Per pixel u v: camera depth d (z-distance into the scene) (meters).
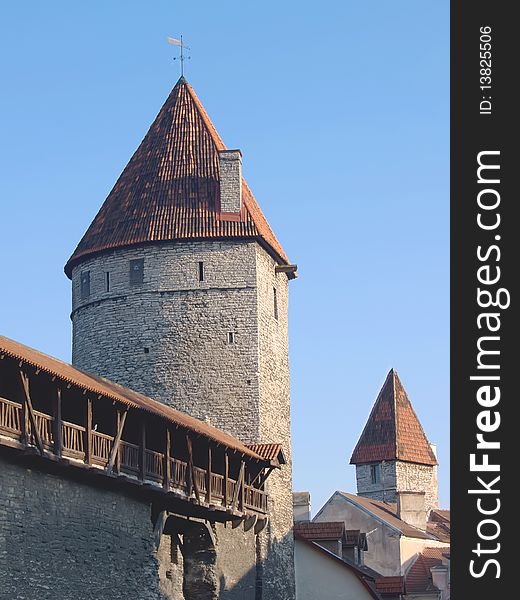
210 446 49.94
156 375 61.91
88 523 40.16
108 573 41.12
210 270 62.66
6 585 35.12
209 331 62.12
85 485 40.22
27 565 36.28
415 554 98.62
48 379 37.28
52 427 37.47
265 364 62.91
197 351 62.00
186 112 67.44
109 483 41.59
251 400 61.47
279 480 63.00
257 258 63.03
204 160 65.38
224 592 52.78
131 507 43.38
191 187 64.44
